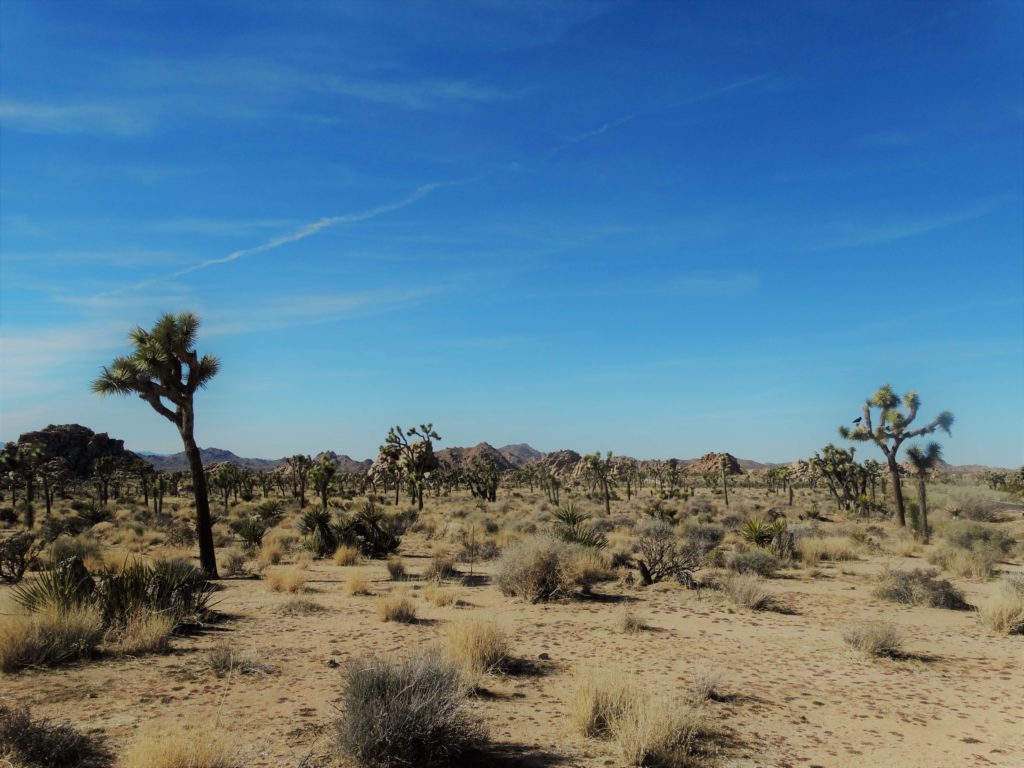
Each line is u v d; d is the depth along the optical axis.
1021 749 7.07
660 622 13.67
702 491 111.19
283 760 6.21
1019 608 13.32
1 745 6.02
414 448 74.56
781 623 13.84
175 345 19.30
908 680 9.73
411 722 6.23
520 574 16.44
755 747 6.96
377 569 22.80
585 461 96.19
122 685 8.52
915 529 32.88
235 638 11.60
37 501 70.31
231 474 84.56
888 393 39.75
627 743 6.53
